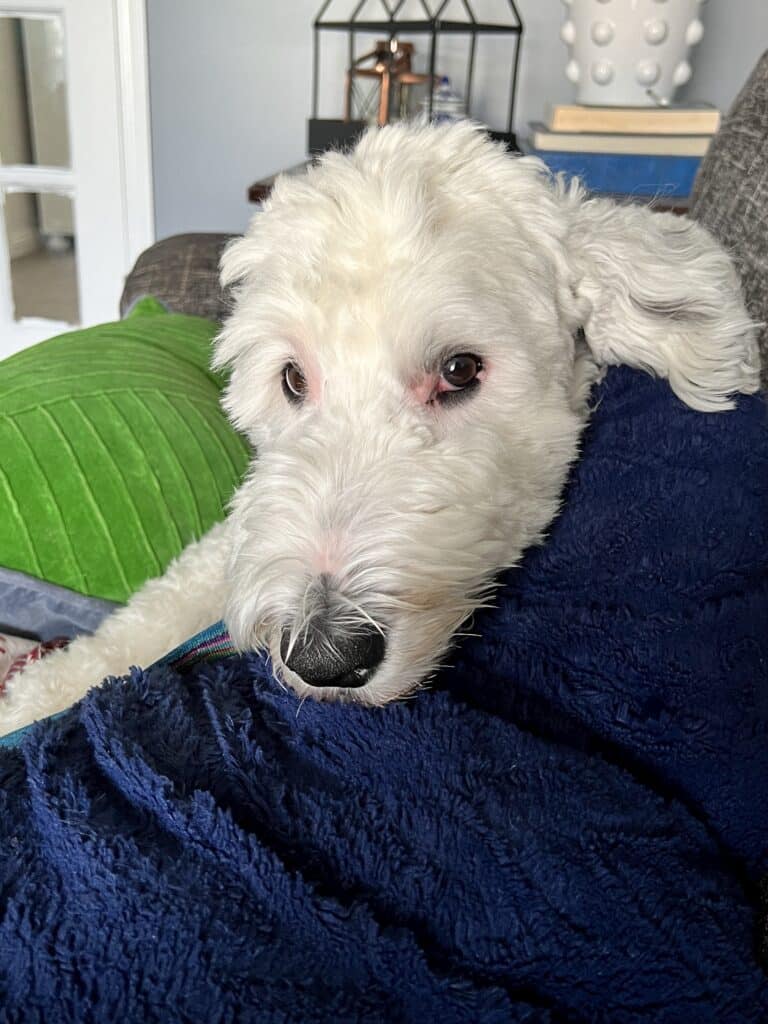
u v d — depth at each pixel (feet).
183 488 4.63
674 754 3.06
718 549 3.10
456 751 2.81
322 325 3.44
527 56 11.27
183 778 2.65
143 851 2.43
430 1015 2.34
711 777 3.04
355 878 2.56
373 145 3.93
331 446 3.41
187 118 12.56
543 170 4.10
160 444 4.65
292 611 3.02
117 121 12.68
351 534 3.13
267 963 2.32
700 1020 2.50
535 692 3.20
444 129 3.92
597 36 9.03
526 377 3.59
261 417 4.06
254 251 3.87
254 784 2.67
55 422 4.48
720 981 2.52
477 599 3.34
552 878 2.56
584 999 2.50
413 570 3.11
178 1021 2.24
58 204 13.48
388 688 3.02
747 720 3.00
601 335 3.92
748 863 3.10
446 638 3.23
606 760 3.03
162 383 4.91
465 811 2.66
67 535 4.35
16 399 4.54
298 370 3.76
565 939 2.50
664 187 6.65
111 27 12.19
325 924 2.38
